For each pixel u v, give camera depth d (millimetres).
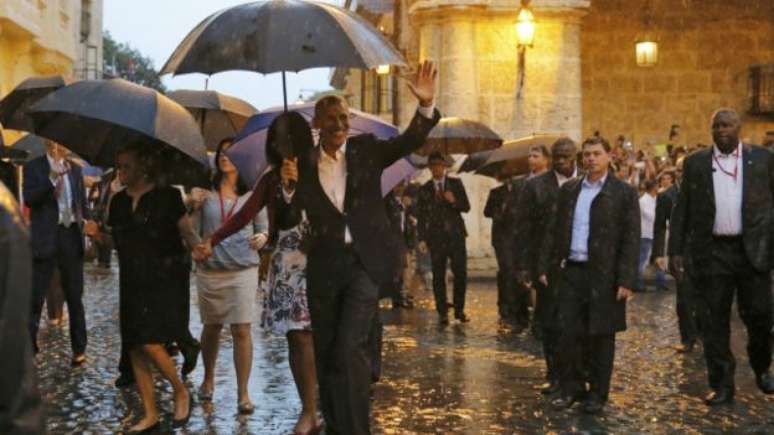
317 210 7613
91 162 9797
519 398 10352
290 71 7672
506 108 23344
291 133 8320
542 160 13938
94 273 25484
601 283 9625
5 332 2844
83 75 47062
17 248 2902
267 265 9875
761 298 10047
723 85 26781
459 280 16266
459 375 11609
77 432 8898
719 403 10062
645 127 26859
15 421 2842
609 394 10578
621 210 9648
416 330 15445
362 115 9883
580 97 23484
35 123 9664
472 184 23484
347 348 7379
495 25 23250
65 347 13383
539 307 13680
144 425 8891
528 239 11922
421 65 7703
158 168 8953
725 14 26672
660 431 8984
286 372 11758
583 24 26672
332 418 7410
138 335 8844
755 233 9898
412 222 20312
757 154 9984
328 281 7566
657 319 16656
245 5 8008
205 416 9539
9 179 7941
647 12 26656
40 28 32188
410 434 8836
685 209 10281
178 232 8945
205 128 12320
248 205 8758
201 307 9820
